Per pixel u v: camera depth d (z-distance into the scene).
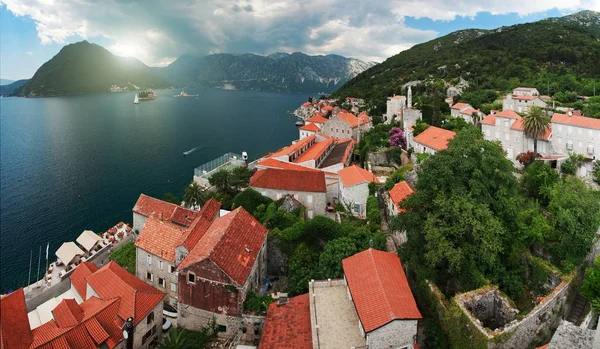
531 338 36.00
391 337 33.84
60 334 42.03
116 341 44.00
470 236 42.25
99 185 136.88
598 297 38.69
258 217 72.88
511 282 42.97
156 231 60.69
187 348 43.91
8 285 77.88
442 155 46.34
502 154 48.25
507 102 137.38
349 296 41.62
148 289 51.66
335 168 91.88
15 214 111.44
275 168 91.19
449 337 36.75
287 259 58.97
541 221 48.66
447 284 43.12
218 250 48.00
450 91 181.25
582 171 76.75
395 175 75.88
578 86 156.00
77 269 63.75
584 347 24.95
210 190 98.38
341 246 49.78
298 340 37.12
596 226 46.59
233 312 46.53
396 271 40.81
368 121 151.75
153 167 160.38
